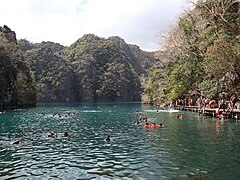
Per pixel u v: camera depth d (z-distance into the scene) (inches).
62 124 1502.2
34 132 1181.1
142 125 1397.6
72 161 652.7
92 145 858.1
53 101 6801.2
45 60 7121.1
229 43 1617.9
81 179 513.0
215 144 841.5
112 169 577.3
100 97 7396.7
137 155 704.4
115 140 943.0
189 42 2257.6
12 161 657.0
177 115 1879.9
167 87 3097.9
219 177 517.7
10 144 884.6
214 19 2098.9
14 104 3420.3
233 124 1342.3
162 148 791.1
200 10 2148.1
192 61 2235.5
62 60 7455.7
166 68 3378.4
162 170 564.7
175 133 1079.6
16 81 3531.0
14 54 3826.3
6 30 4503.0
